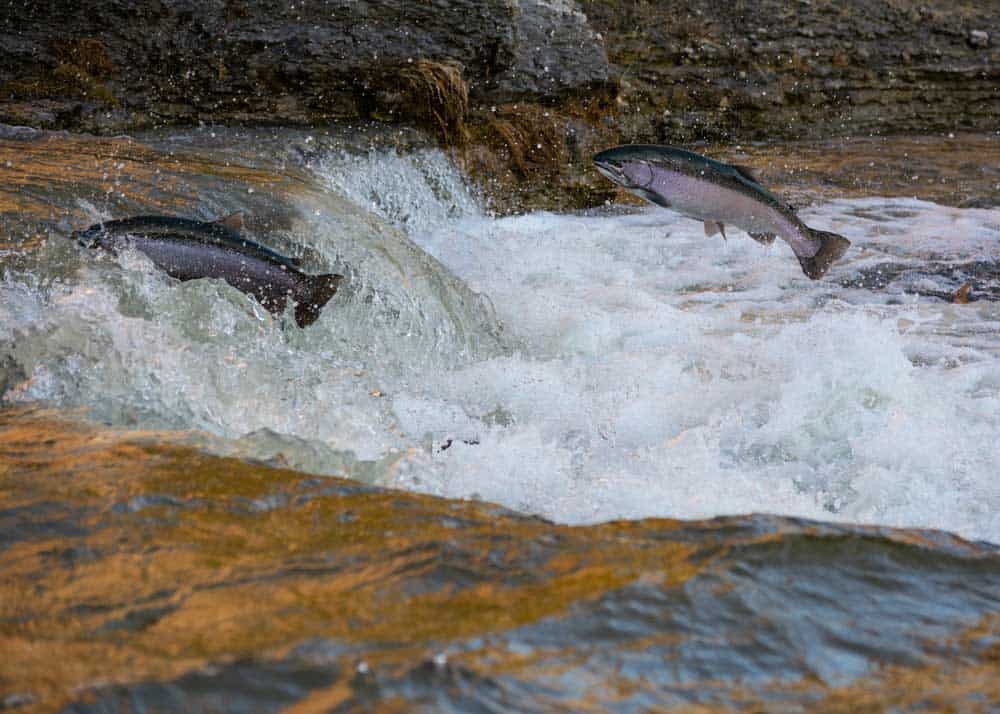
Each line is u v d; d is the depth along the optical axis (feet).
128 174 68.90
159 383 38.27
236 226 46.75
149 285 45.73
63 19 94.58
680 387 46.34
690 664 19.13
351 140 88.63
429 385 45.91
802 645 20.30
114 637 19.61
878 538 25.29
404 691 17.17
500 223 88.99
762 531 25.39
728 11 135.54
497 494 33.99
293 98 95.66
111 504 26.50
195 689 17.20
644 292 67.26
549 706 17.13
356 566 22.98
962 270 73.97
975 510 36.42
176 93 94.58
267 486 28.14
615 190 97.25
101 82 93.20
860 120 132.36
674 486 34.88
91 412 35.78
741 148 123.95
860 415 42.34
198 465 29.53
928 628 21.47
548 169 97.25
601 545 24.36
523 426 41.60
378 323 54.08
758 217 52.08
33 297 44.09
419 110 93.61
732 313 62.85
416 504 27.20
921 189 104.01
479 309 59.62
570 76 104.83
